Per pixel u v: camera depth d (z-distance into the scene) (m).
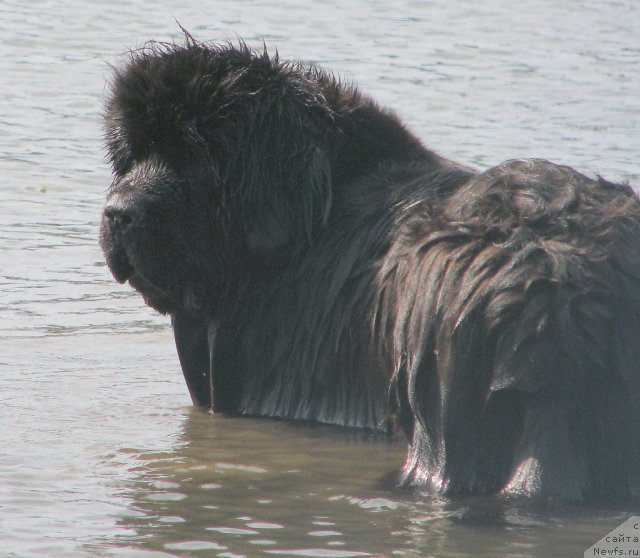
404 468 24.42
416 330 23.70
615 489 22.44
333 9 90.12
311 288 28.48
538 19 89.88
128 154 29.59
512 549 20.38
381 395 26.89
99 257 41.47
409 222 25.98
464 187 25.81
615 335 22.27
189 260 28.66
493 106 63.50
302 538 21.00
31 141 55.19
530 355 22.02
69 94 63.44
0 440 26.34
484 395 22.62
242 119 28.62
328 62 72.38
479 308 22.58
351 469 25.14
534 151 54.03
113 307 36.84
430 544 20.66
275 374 29.11
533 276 22.33
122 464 25.14
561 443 22.05
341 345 27.67
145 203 28.22
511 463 22.59
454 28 85.44
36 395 29.47
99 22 81.06
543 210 23.67
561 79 70.75
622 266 22.72
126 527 21.48
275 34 80.06
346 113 29.88
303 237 28.80
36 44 74.00
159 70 29.14
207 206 28.72
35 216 45.50
